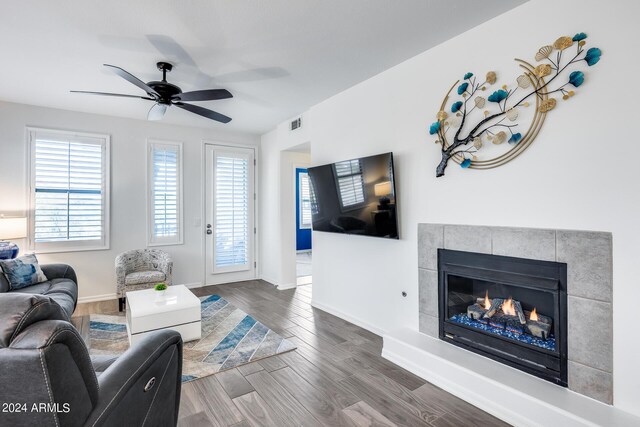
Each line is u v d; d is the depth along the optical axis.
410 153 2.88
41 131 4.06
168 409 1.65
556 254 1.96
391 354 2.72
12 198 3.94
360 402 2.17
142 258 4.40
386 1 2.06
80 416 1.06
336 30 2.40
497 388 2.01
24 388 0.95
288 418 2.01
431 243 2.69
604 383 1.78
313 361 2.73
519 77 2.09
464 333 2.48
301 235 8.91
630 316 1.70
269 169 5.48
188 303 3.07
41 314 1.05
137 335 2.82
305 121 4.36
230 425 1.95
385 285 3.17
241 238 5.57
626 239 1.71
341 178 3.44
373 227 3.10
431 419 2.00
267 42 2.55
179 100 2.91
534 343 2.11
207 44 2.56
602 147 1.79
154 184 4.80
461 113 2.47
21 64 2.89
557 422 1.75
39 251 4.07
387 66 3.02
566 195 1.92
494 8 2.15
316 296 4.16
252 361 2.73
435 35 2.49
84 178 4.32
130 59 2.80
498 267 2.26
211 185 5.28
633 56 1.68
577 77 1.85
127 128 4.61
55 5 2.06
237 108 4.20
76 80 3.25
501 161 2.23
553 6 1.97
